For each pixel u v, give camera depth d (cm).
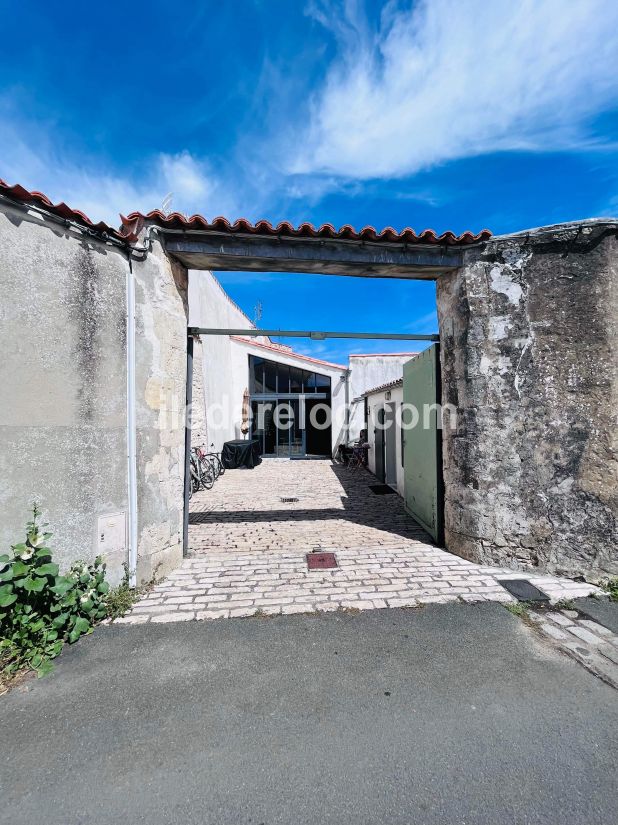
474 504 425
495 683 241
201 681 245
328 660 264
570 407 388
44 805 167
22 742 199
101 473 338
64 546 315
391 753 192
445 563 427
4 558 267
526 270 399
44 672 250
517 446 404
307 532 555
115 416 350
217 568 421
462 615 321
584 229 381
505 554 409
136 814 164
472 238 412
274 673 252
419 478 576
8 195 285
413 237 408
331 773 182
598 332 380
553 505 393
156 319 391
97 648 279
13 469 290
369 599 349
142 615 323
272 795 171
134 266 370
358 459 1206
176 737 202
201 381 1052
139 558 369
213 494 840
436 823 160
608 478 380
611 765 185
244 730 206
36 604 282
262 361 1549
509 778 178
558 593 358
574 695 230
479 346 417
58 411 312
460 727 207
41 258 304
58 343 313
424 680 244
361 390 1492
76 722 212
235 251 406
